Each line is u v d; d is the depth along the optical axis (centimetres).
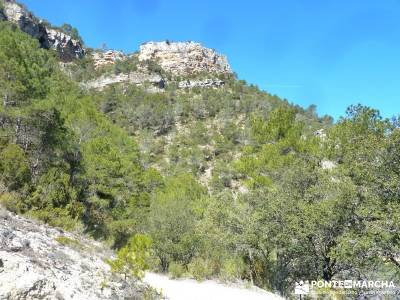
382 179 1254
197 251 2098
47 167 2259
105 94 10650
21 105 2492
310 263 1753
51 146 2492
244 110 9894
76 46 16462
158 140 8625
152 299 1009
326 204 1438
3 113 2264
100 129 3656
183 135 8850
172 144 8350
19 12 11844
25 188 1662
